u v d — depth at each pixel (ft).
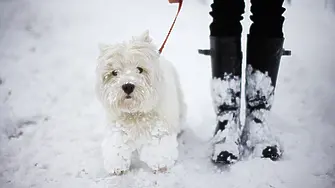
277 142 5.21
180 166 5.16
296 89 6.63
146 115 5.07
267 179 4.84
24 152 5.57
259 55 4.94
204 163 5.21
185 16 9.59
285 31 8.33
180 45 8.23
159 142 5.09
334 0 9.20
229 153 5.08
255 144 5.15
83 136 5.88
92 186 4.95
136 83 4.80
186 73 7.37
